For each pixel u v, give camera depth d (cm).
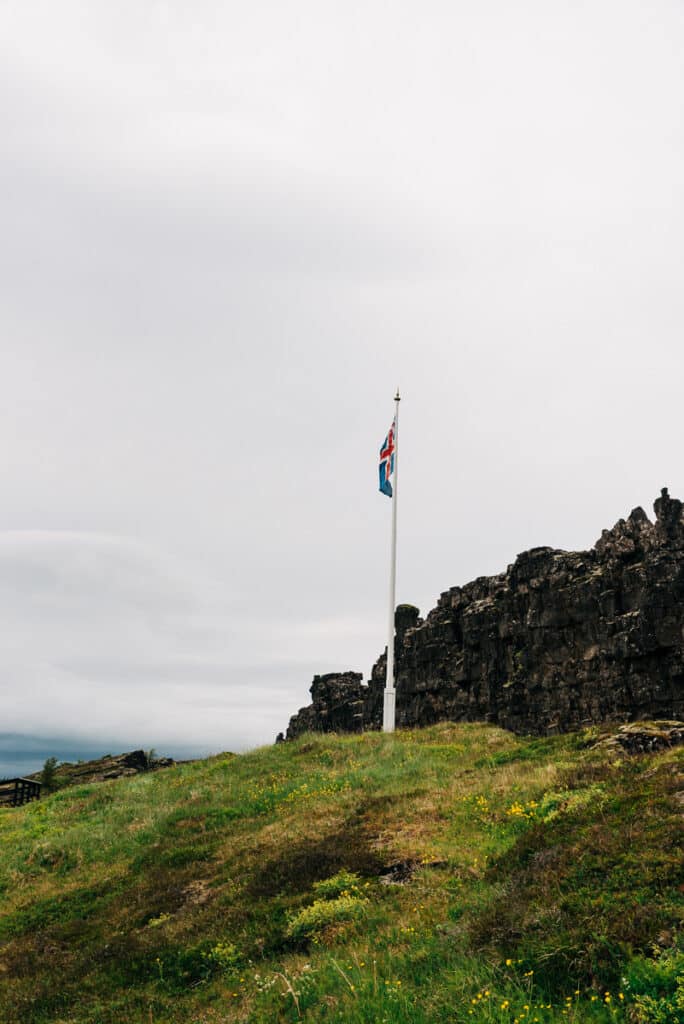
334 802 2686
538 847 1552
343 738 3912
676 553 4597
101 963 1764
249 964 1542
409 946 1359
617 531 5053
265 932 1664
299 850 2167
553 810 1922
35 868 2797
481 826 2053
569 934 1123
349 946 1446
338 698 8181
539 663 5272
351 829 2250
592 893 1214
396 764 3162
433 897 1609
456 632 6341
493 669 5672
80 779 6681
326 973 1338
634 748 2430
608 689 4725
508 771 2586
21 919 2331
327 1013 1180
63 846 2938
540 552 5562
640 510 5028
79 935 2064
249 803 3000
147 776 3991
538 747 2852
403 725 6600
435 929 1402
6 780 6388
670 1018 889
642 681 4525
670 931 1048
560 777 2159
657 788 1546
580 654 4994
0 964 1980
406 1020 1070
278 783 3203
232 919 1784
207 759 4150
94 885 2491
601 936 1080
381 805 2459
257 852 2302
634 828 1384
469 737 3550
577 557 5294
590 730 2781
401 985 1192
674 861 1211
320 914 1633
